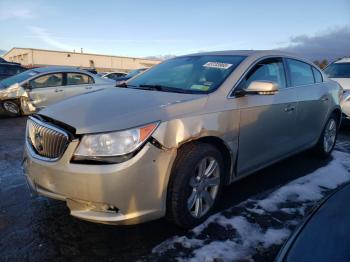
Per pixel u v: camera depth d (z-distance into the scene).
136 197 2.43
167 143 2.53
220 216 3.11
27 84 8.68
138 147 2.39
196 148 2.76
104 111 2.62
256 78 3.51
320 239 1.58
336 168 4.60
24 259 2.46
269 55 3.82
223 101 3.03
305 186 3.90
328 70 8.48
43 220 3.01
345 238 1.51
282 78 3.92
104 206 2.41
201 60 3.81
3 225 2.92
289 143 4.02
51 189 2.55
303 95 4.13
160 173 2.52
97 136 2.37
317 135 4.68
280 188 3.82
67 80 9.16
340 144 6.09
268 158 3.69
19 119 8.73
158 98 2.93
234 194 3.61
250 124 3.26
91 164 2.36
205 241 2.70
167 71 3.88
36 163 2.61
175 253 2.54
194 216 2.84
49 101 8.88
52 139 2.54
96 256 2.51
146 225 2.94
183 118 2.66
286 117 3.80
